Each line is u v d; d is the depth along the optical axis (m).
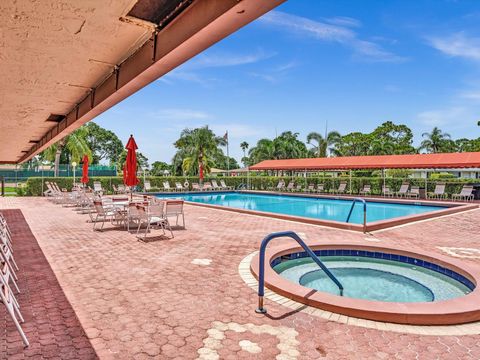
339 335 3.35
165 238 8.13
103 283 4.88
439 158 19.84
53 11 3.00
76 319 3.70
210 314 3.83
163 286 4.76
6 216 12.18
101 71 4.81
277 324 3.58
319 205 19.66
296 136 48.16
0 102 6.61
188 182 29.17
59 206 15.54
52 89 5.74
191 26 2.81
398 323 3.60
